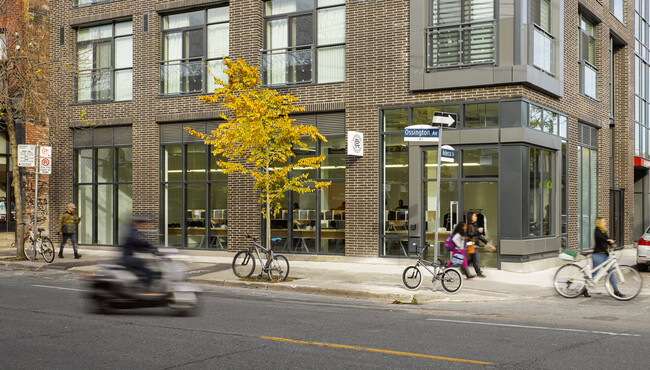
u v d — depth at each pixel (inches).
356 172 765.9
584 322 411.5
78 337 348.5
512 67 681.0
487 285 593.6
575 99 853.8
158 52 904.3
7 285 586.9
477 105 706.8
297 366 284.0
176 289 422.9
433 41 732.0
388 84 749.9
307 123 805.9
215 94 634.2
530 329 381.7
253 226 828.6
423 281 616.1
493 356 305.1
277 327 384.5
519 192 681.6
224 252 850.1
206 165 869.8
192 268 715.4
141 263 419.8
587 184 922.7
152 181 900.6
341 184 784.3
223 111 846.5
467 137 703.1
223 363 289.6
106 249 941.8
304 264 753.6
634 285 527.8
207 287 606.9
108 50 952.3
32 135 993.5
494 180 693.9
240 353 310.2
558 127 797.9
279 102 641.0
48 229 991.6
